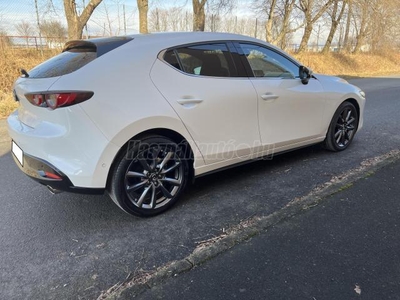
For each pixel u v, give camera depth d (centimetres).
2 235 248
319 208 276
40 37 1051
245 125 310
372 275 197
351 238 233
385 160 383
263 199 299
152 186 268
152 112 249
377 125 564
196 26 1409
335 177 341
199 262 212
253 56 322
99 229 256
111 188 250
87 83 229
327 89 386
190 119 271
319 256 215
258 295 183
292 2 1677
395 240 230
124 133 240
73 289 192
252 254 219
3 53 898
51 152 233
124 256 222
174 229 254
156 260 216
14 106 738
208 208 285
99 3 1088
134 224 262
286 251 221
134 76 248
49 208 290
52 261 218
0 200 304
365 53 2414
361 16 2159
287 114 345
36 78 255
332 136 411
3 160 414
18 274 206
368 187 313
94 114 229
